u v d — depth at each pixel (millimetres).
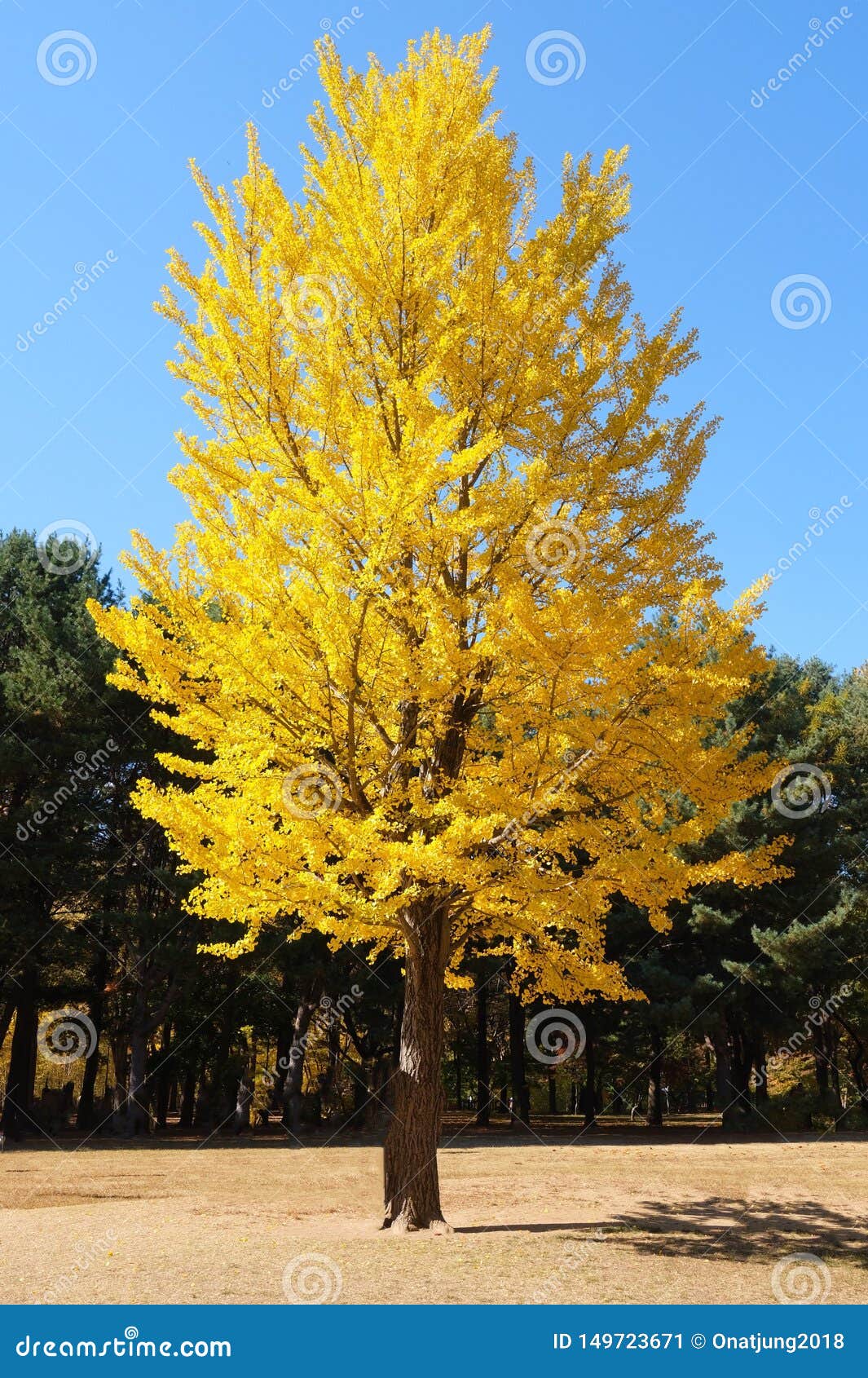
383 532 6523
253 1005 27000
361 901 6844
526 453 7723
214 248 7773
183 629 7578
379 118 7801
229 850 6957
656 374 7621
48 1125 22984
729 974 23688
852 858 24234
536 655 6660
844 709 27875
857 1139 19922
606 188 8328
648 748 6891
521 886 7168
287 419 7758
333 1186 12445
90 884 22109
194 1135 23250
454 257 7816
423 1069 8547
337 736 7355
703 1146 18484
